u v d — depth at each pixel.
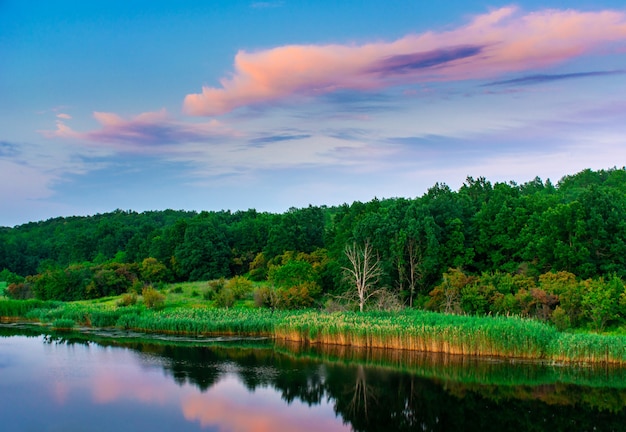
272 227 128.12
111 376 47.56
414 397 41.97
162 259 128.75
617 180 149.00
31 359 54.41
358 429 35.22
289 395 42.50
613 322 62.97
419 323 58.34
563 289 64.81
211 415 37.75
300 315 69.50
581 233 75.44
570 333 55.84
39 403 39.84
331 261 93.19
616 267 74.00
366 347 59.62
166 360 54.16
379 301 73.31
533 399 41.12
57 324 74.81
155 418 36.91
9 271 155.88
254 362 53.31
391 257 84.44
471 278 73.25
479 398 41.50
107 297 102.00
